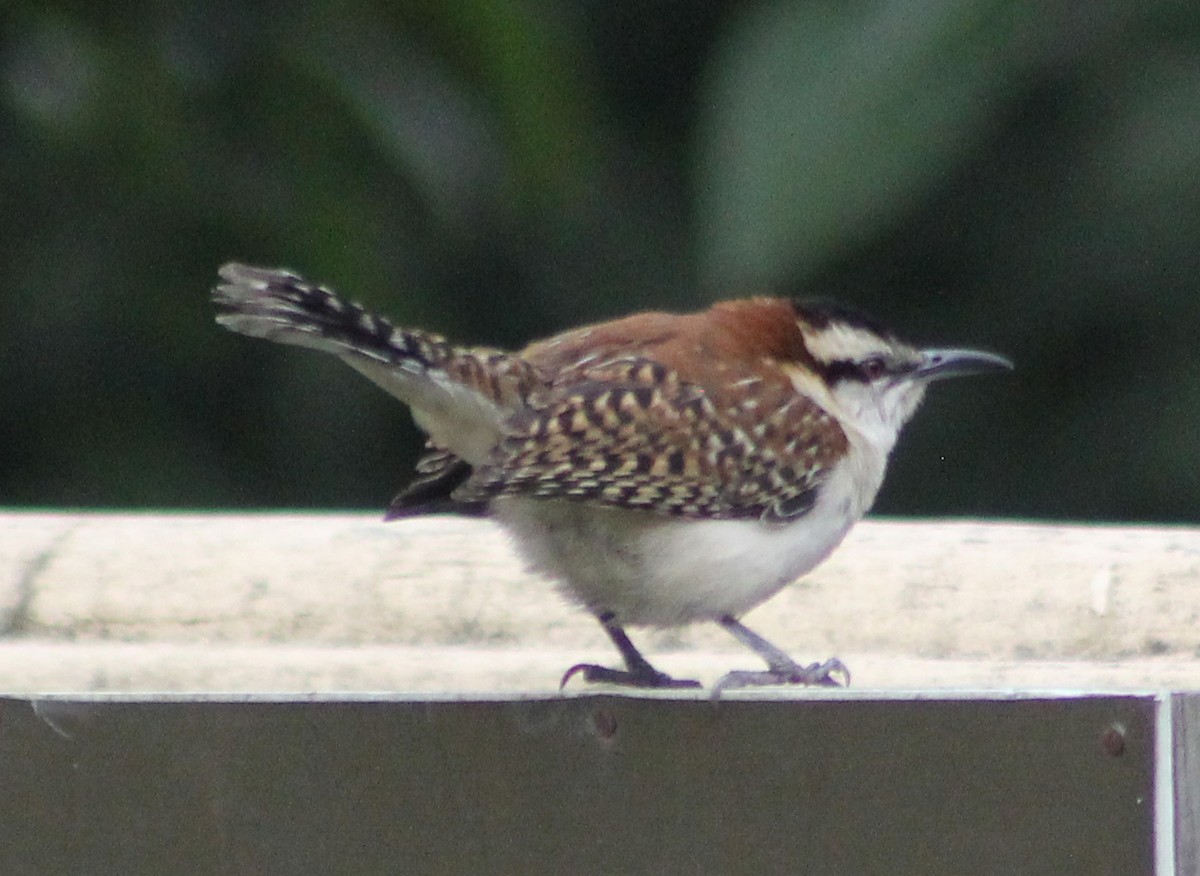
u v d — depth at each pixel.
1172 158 13.01
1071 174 13.51
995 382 14.04
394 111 12.96
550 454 8.38
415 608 9.85
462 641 9.83
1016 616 9.56
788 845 6.78
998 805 6.66
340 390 13.80
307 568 10.00
